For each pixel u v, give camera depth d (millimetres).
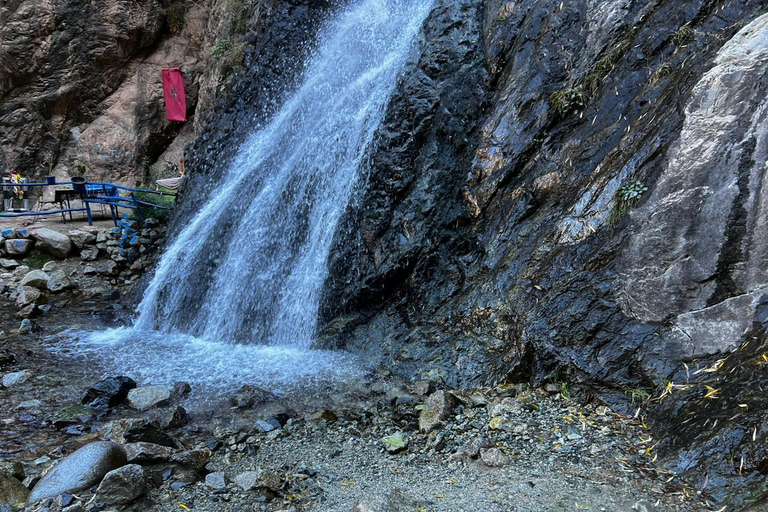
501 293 5957
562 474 3904
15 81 18797
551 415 4785
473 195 6867
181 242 9930
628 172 5375
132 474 3693
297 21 11422
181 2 19812
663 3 6285
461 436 4695
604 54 6539
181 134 20016
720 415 3906
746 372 4035
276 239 8539
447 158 7344
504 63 7508
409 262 6973
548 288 5613
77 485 3793
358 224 7590
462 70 7773
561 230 5789
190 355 7320
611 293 5152
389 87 8516
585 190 5766
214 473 4121
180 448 4672
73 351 7414
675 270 4824
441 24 8344
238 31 13758
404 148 7582
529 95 6844
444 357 6020
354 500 3734
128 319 8992
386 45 9328
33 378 6453
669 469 3854
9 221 12359
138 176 19281
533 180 6406
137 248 11250
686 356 4609
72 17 18578
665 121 5277
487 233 6598
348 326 7145
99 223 12359
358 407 5582
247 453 4645
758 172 4484
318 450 4656
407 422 5117
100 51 18984
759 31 4621
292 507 3666
